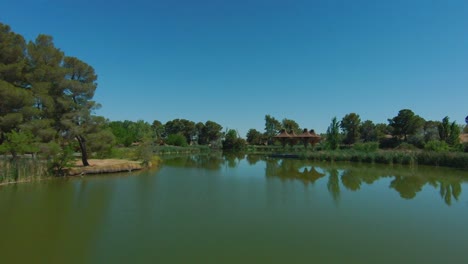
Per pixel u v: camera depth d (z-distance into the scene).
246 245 8.38
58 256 7.59
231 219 10.97
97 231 9.55
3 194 15.23
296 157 42.03
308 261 7.32
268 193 16.00
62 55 23.03
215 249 8.06
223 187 17.92
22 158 19.58
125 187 17.64
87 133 23.31
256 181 20.34
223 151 70.00
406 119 55.31
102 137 24.12
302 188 17.69
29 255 7.68
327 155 37.53
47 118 21.44
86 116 22.55
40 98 20.30
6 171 18.08
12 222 10.52
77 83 22.25
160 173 24.80
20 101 19.23
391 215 11.56
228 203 13.56
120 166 24.98
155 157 34.31
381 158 32.97
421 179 21.17
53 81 21.81
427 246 8.34
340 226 10.16
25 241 8.67
